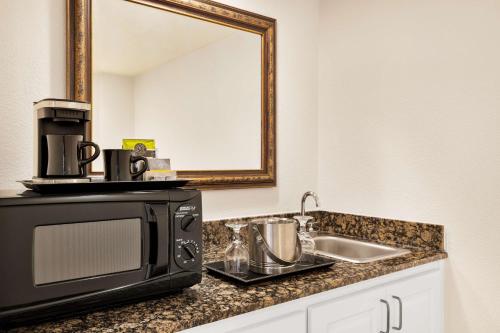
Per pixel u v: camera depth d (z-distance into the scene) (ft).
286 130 7.30
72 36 4.96
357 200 7.13
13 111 4.59
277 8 7.15
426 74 6.15
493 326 5.42
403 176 6.44
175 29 5.89
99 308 3.48
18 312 3.00
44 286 3.11
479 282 5.56
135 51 5.50
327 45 7.69
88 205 3.33
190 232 3.89
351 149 7.23
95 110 5.14
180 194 3.84
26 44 4.68
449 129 5.87
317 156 7.82
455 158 5.81
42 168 3.73
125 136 5.40
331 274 4.70
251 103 6.73
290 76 7.36
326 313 4.47
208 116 6.23
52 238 3.17
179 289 3.93
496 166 5.37
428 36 6.12
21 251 3.02
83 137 3.90
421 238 6.15
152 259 3.65
